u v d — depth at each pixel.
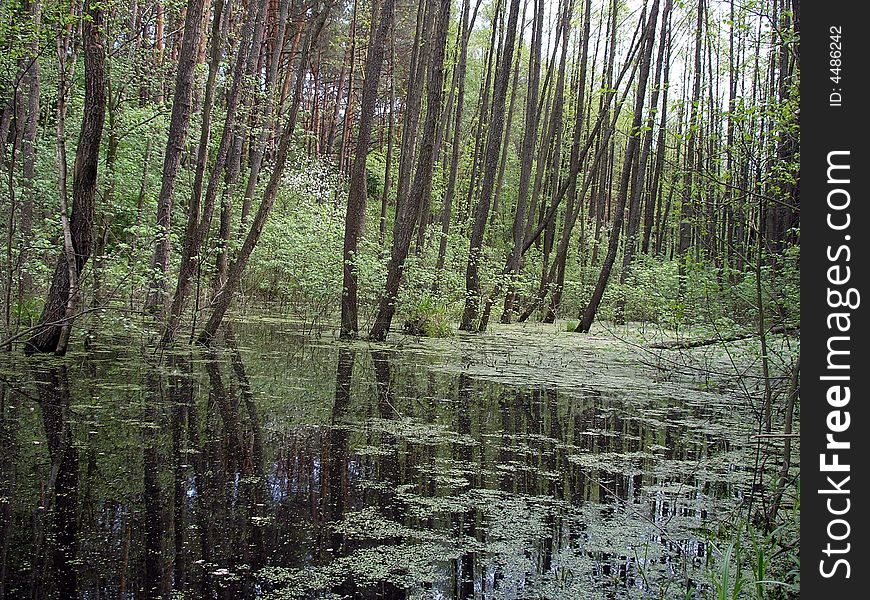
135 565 3.22
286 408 6.66
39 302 10.65
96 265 8.36
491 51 23.45
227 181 14.45
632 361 10.71
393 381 8.59
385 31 11.83
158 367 8.30
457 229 22.17
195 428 5.68
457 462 5.27
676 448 5.96
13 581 2.98
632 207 19.84
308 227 15.91
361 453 5.33
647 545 3.78
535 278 20.67
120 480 4.33
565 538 3.90
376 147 30.78
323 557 3.46
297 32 17.78
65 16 7.60
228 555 3.40
